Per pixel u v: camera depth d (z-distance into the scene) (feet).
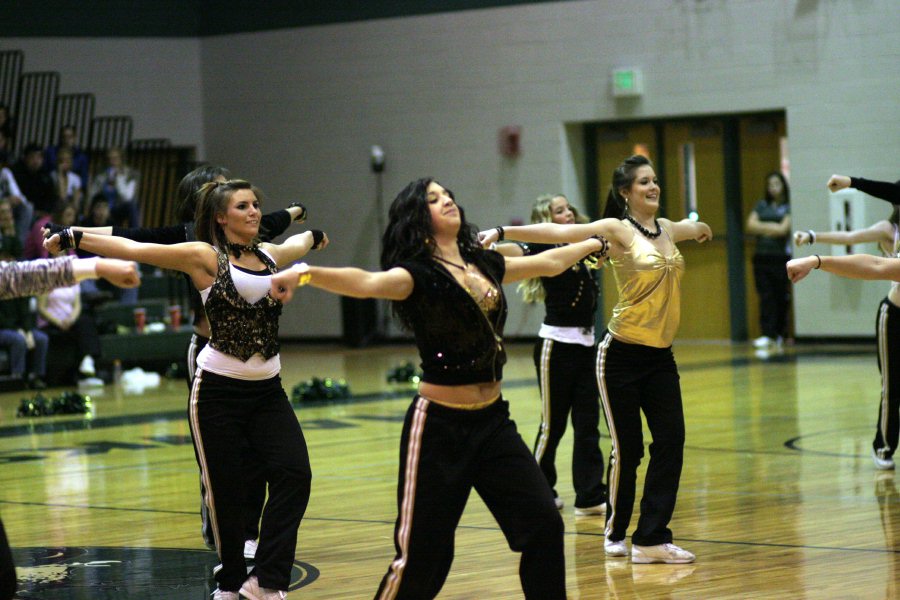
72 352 76.23
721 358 78.13
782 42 83.25
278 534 24.82
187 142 104.63
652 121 89.51
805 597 24.82
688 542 30.53
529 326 93.25
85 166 89.86
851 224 81.66
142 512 36.47
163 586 27.25
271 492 25.25
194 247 25.03
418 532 20.30
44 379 75.56
